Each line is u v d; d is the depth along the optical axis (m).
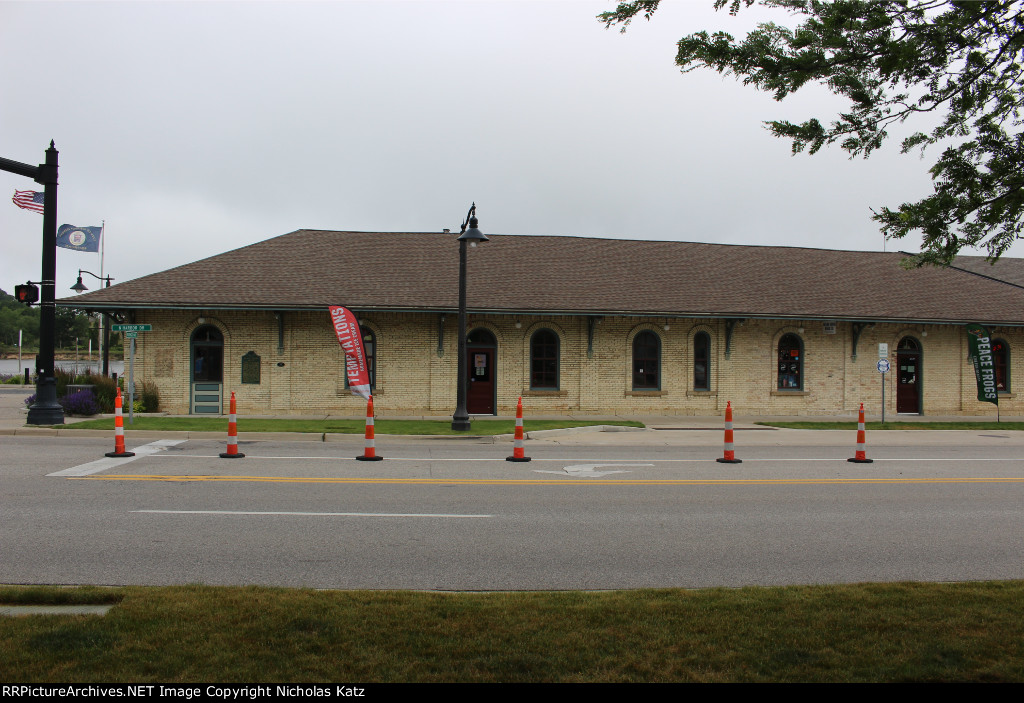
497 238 28.05
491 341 23.45
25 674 3.94
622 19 5.19
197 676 3.96
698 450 16.41
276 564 6.64
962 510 9.77
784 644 4.56
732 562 7.08
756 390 24.69
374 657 4.24
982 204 5.01
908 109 5.34
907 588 5.85
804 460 14.88
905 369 25.91
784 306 24.58
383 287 23.19
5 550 6.93
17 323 123.50
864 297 26.16
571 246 28.08
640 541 7.80
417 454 14.48
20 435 16.19
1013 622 5.00
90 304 21.06
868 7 4.77
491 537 7.81
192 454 13.48
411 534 7.84
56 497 9.37
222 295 21.91
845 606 5.32
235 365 22.22
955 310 25.75
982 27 4.89
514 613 5.06
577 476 12.04
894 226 5.16
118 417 13.02
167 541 7.34
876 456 15.75
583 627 4.80
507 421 20.97
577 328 23.78
